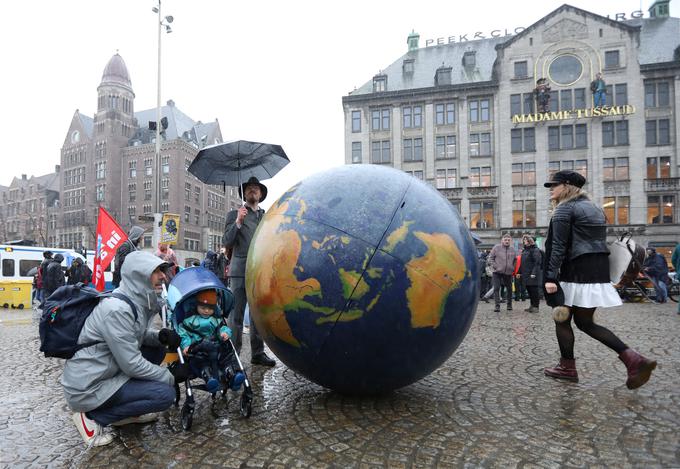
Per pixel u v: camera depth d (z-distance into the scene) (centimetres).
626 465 251
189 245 6456
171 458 272
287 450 277
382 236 308
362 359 313
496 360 511
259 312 338
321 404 361
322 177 355
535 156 3628
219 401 379
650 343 607
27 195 7812
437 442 284
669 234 3369
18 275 1895
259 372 468
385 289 300
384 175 346
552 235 403
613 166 3516
